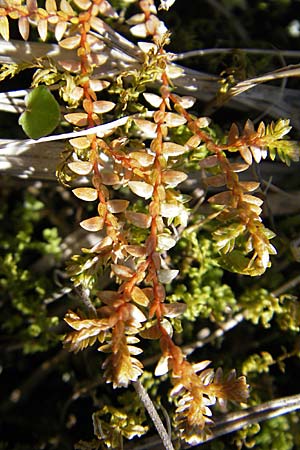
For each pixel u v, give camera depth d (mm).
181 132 82
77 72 73
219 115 87
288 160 73
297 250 84
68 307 91
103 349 65
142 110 78
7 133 88
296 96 85
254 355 88
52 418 92
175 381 63
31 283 89
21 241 90
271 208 88
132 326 64
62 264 91
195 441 66
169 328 66
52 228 93
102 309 64
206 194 87
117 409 81
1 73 78
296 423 87
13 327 90
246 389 66
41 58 76
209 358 90
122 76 78
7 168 81
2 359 92
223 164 70
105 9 71
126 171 71
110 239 69
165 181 69
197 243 85
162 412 84
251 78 80
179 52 89
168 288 88
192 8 93
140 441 82
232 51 84
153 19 72
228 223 75
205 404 66
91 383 90
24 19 71
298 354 86
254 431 84
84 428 91
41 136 72
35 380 93
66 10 71
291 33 94
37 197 93
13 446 92
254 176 85
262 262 68
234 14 95
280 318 86
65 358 92
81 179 82
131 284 65
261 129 71
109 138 78
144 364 87
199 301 84
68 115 72
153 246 67
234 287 90
